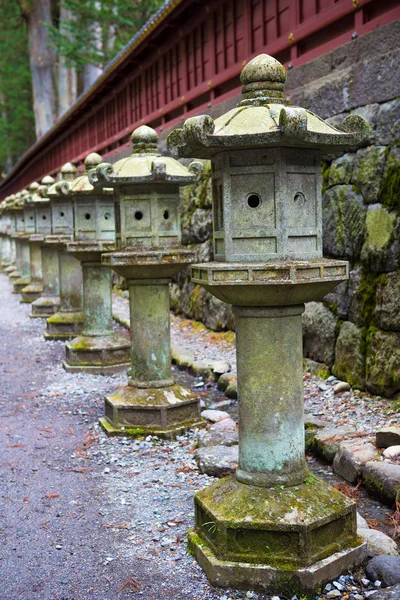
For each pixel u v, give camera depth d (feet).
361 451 14.97
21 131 129.59
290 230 10.97
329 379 21.56
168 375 19.80
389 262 19.04
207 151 11.05
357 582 10.82
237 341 11.86
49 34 83.46
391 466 13.82
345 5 22.40
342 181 21.97
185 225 36.86
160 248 18.71
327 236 22.61
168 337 19.76
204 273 10.98
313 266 10.65
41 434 19.76
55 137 88.17
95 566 11.74
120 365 27.89
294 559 10.65
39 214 42.83
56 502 14.61
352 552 11.08
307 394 20.72
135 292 19.38
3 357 32.07
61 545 12.56
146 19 75.10
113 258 18.03
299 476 11.64
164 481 15.60
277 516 10.79
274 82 11.35
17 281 58.29
